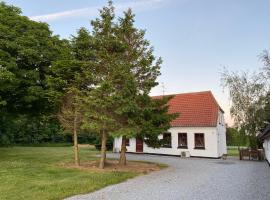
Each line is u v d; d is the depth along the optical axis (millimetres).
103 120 17188
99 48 18812
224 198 10508
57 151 32750
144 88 19891
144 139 20219
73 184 12609
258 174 16891
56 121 24234
